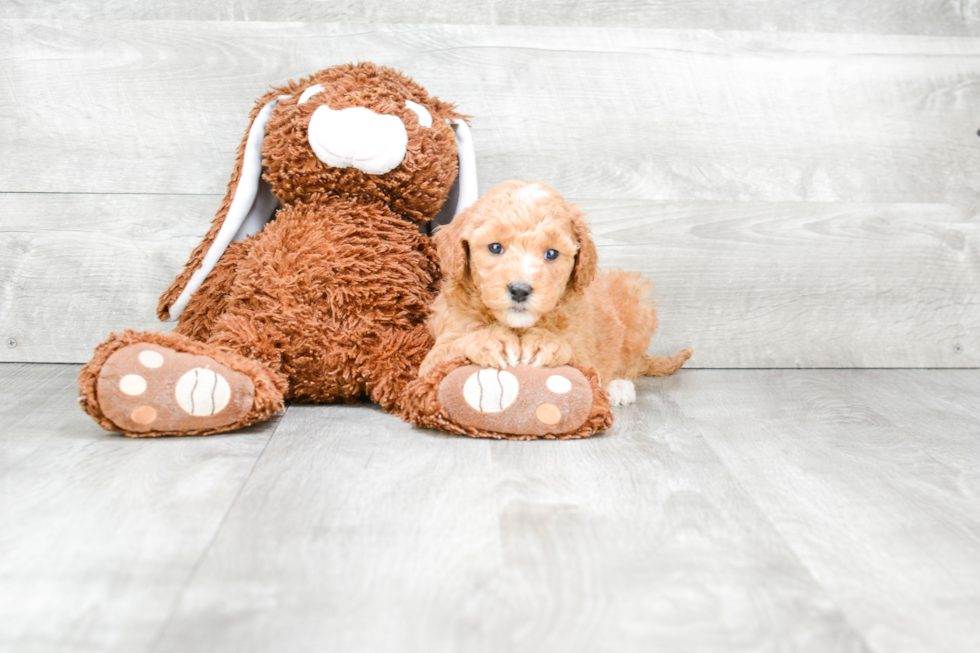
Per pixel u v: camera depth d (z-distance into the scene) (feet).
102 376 4.14
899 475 4.09
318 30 5.90
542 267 4.35
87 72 5.81
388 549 3.11
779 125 6.26
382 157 4.87
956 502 3.76
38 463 3.90
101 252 6.00
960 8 6.31
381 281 4.94
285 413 4.89
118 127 5.88
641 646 2.53
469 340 4.51
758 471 4.09
